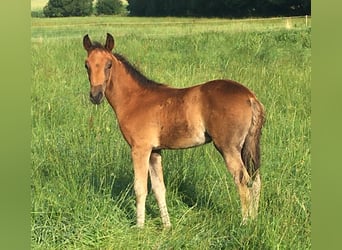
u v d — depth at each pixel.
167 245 4.43
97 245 4.55
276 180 4.76
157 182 4.55
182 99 4.36
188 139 4.36
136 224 4.53
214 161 4.93
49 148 5.37
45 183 5.10
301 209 4.73
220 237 4.44
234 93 4.24
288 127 5.24
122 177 5.05
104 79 4.38
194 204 4.79
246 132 4.24
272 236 4.29
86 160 5.19
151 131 4.43
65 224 4.80
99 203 4.79
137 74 4.53
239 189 4.25
